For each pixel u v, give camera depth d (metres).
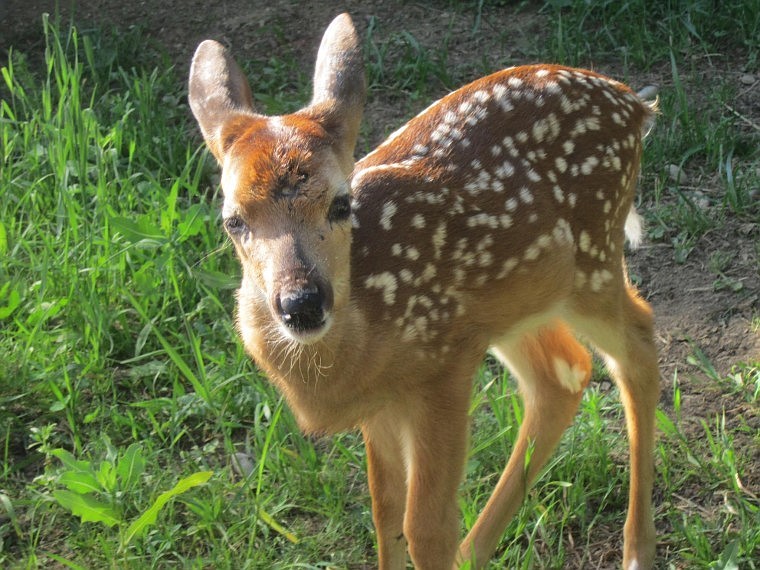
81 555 1.67
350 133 1.57
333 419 1.59
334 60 1.59
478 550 1.64
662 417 1.76
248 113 1.57
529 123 1.65
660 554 1.69
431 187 1.62
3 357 1.84
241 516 1.70
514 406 1.75
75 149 2.04
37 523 1.71
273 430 1.72
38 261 1.93
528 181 1.64
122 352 1.88
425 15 2.49
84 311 1.88
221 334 1.89
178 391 1.82
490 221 1.62
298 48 2.40
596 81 1.70
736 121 2.17
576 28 2.37
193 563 1.65
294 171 1.50
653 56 2.30
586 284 1.69
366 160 1.66
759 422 1.79
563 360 1.71
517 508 1.67
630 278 1.97
